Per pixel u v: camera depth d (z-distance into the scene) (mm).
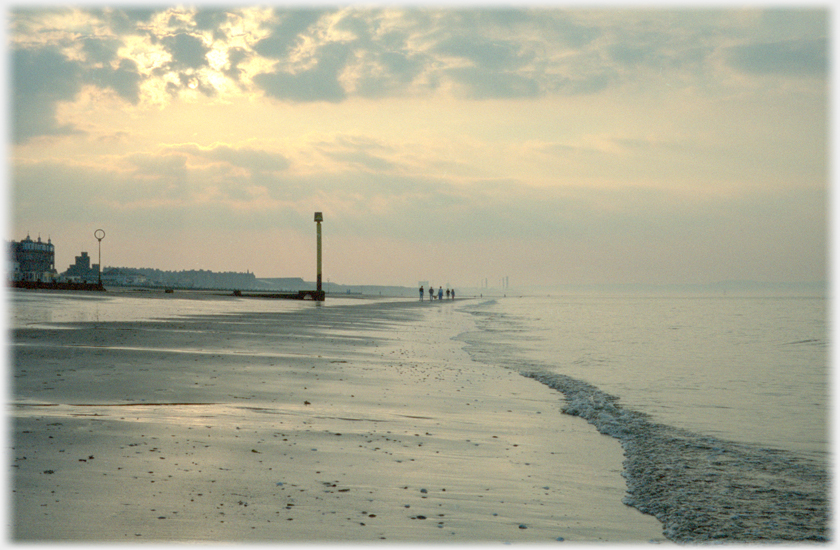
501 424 9766
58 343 16703
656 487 6863
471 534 5191
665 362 20516
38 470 6016
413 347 21984
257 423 8727
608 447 8617
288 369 14383
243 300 74062
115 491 5598
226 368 13875
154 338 19422
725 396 13680
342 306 63312
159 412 8992
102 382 11141
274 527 5035
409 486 6348
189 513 5211
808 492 6844
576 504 6168
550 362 19391
